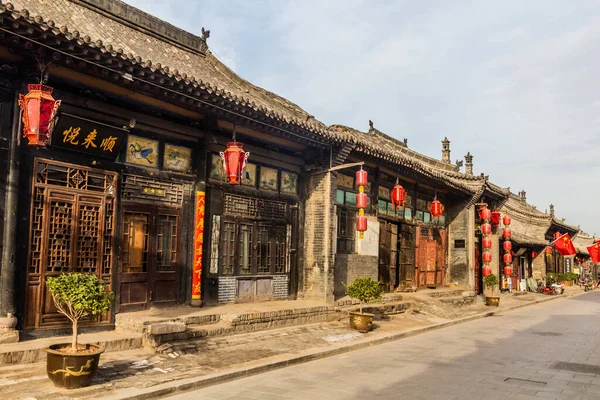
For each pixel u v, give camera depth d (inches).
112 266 410.3
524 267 1485.0
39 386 281.3
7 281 339.0
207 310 470.0
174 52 602.5
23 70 345.7
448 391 316.5
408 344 508.4
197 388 314.8
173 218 469.1
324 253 602.9
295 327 513.0
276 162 586.6
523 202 1836.9
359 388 320.8
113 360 344.8
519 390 322.7
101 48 331.9
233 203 532.7
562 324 708.0
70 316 291.9
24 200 355.9
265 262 568.7
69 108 379.6
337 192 676.7
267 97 597.0
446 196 1013.8
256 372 360.2
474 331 620.4
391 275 806.5
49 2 487.5
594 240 2185.0
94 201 400.5
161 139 458.6
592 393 319.6
